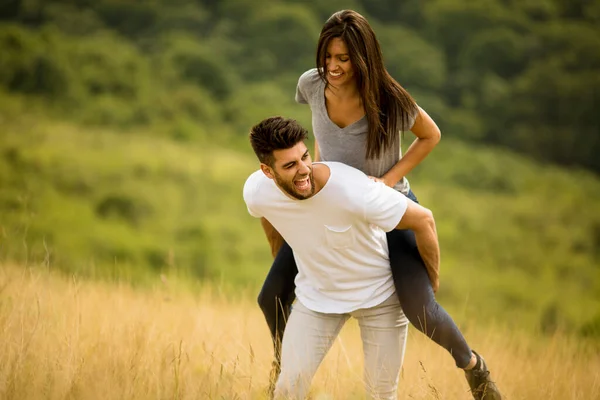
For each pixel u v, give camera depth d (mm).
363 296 6594
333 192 6188
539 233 101250
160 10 164375
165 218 86062
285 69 152625
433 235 6449
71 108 127938
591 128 139875
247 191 6602
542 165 137125
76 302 8570
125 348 7512
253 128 6098
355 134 6602
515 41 151000
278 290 7070
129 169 96438
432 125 6719
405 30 158375
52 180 88500
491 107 143625
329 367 7945
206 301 11977
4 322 7531
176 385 6484
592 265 93500
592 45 149500
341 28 6184
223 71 144125
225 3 163500
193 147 118875
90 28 158000
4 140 101375
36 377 6422
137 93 134375
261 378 7566
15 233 9523
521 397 7715
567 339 12156
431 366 8812
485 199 113875
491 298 74625
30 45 134125
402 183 7051
